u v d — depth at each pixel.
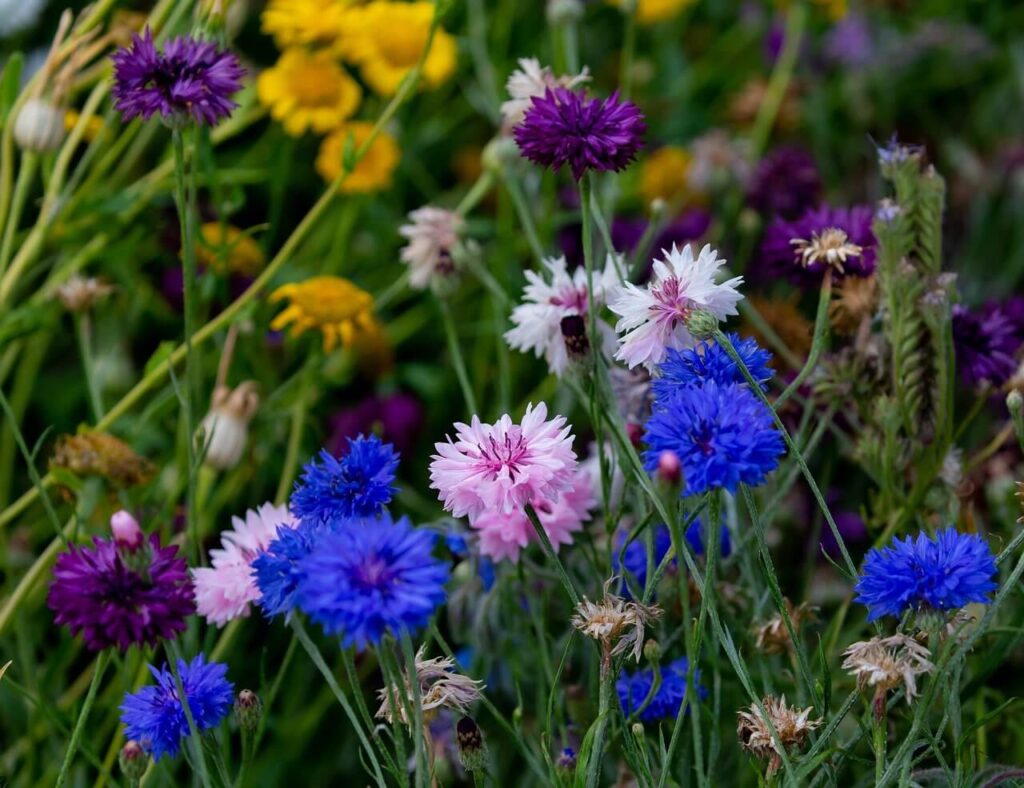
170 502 1.09
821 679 0.92
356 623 0.81
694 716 0.91
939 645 0.90
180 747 0.91
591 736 0.89
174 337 1.41
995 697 1.02
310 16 1.32
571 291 1.01
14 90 1.16
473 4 1.50
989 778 0.93
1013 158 1.67
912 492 1.02
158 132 1.45
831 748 0.91
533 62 1.06
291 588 0.87
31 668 1.07
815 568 1.12
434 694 0.88
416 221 1.12
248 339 1.21
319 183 1.57
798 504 1.12
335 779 1.16
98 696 1.12
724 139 1.52
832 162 1.83
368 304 1.20
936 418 1.01
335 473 0.88
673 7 1.78
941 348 1.00
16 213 1.15
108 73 1.17
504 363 1.13
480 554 1.01
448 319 1.12
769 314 1.15
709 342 0.91
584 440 1.22
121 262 1.21
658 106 1.80
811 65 1.83
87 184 1.18
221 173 1.22
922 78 1.90
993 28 1.91
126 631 0.86
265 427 1.19
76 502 1.07
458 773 1.04
